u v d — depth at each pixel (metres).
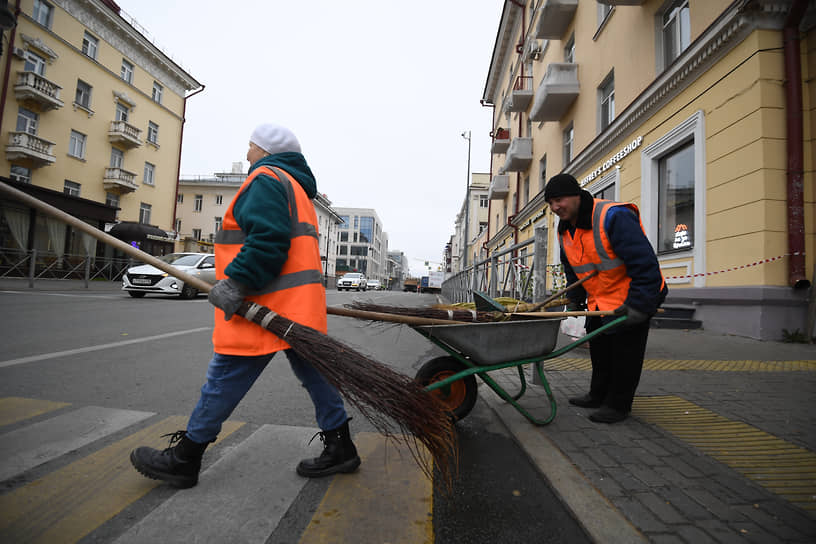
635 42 9.55
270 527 1.63
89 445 2.29
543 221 16.03
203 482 1.96
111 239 1.71
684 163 8.01
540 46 17.12
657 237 8.73
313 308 1.85
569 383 3.91
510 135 23.14
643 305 2.60
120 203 25.20
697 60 7.23
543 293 5.03
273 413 2.92
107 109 24.00
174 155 29.41
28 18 19.50
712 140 7.05
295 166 2.00
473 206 44.91
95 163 23.44
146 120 26.83
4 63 18.80
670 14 8.61
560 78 12.79
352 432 2.67
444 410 1.94
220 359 1.83
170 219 29.25
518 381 4.00
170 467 1.86
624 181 9.85
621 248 2.68
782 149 6.13
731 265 6.64
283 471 2.09
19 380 3.42
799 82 6.06
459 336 2.45
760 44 6.20
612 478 2.07
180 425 2.59
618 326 2.84
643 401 3.35
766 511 1.80
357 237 99.44
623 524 1.69
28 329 5.76
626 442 2.53
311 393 2.04
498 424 2.92
